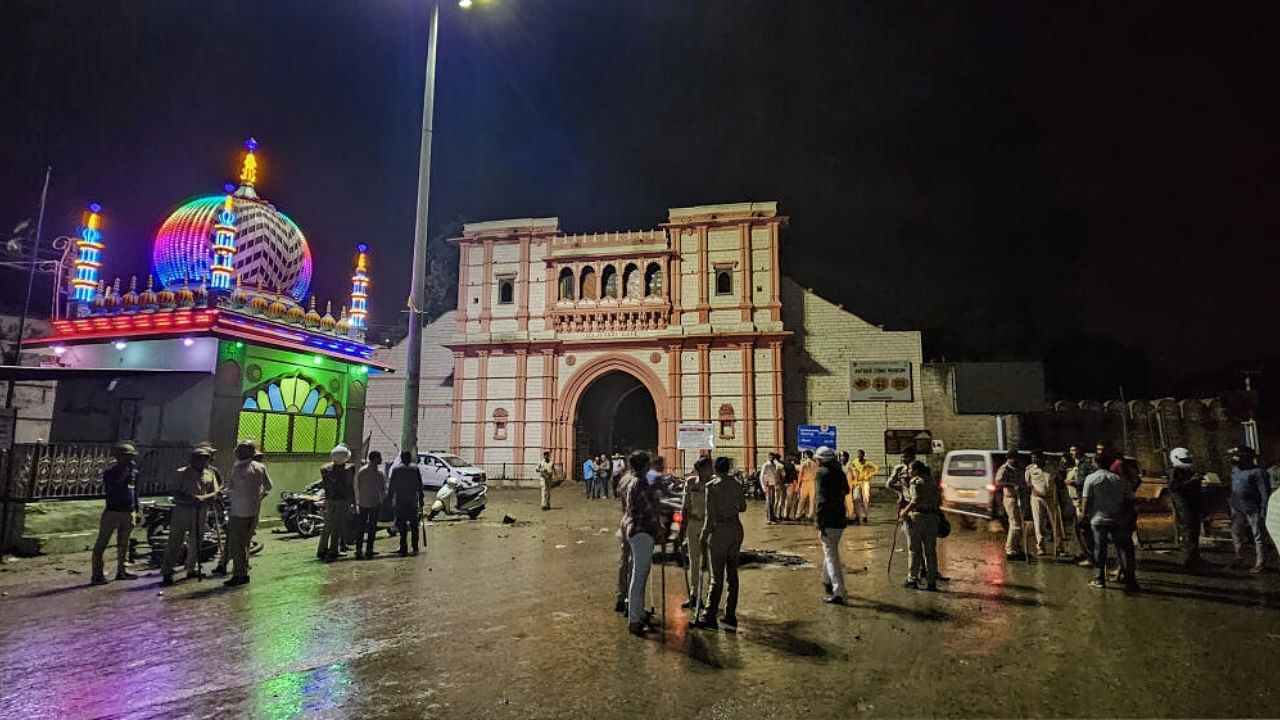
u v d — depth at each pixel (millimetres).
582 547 13797
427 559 12219
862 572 11180
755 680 5859
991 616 8141
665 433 33188
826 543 9023
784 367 33594
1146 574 11008
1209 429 28234
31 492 11914
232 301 15594
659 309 34219
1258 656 6590
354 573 10797
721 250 34500
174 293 15562
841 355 33250
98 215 17500
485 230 36781
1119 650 6773
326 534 12047
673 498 12414
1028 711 5211
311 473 17625
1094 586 9914
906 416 32094
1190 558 11641
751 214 34375
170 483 13898
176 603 8648
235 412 15516
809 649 6758
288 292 18328
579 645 6875
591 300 34969
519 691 5586
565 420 34312
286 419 17078
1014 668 6203
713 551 7648
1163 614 8273
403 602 8781
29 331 22953
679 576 10883
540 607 8531
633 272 35438
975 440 31047
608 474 26703
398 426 36594
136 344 15969
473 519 19188
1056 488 12828
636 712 5145
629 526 7676
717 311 34000
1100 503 9875
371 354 19781
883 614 8227
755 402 32812
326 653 6582
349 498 12281
